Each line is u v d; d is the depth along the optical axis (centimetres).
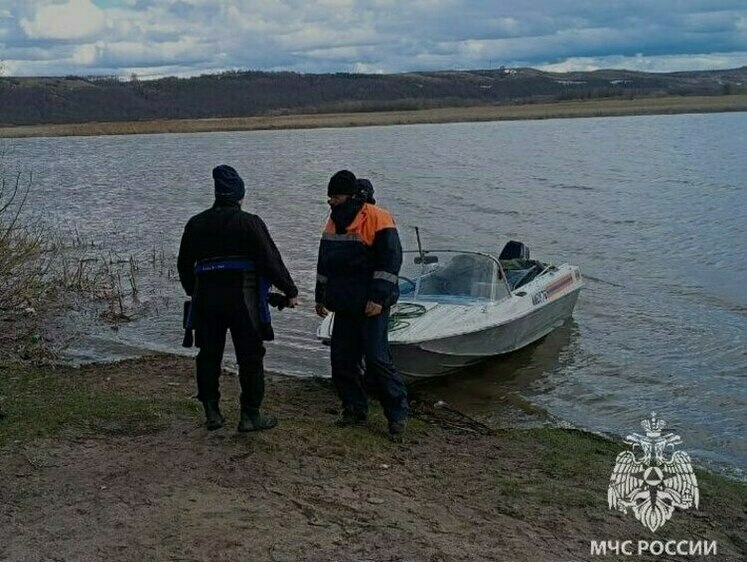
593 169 3831
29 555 450
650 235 2055
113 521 489
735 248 1853
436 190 3084
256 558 450
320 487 552
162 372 898
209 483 545
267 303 599
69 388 809
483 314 967
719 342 1135
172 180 3844
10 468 567
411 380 923
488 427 775
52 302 1302
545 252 1845
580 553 491
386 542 476
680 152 4662
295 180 3638
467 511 539
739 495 627
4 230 1355
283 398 812
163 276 1577
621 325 1227
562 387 948
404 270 1022
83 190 3422
